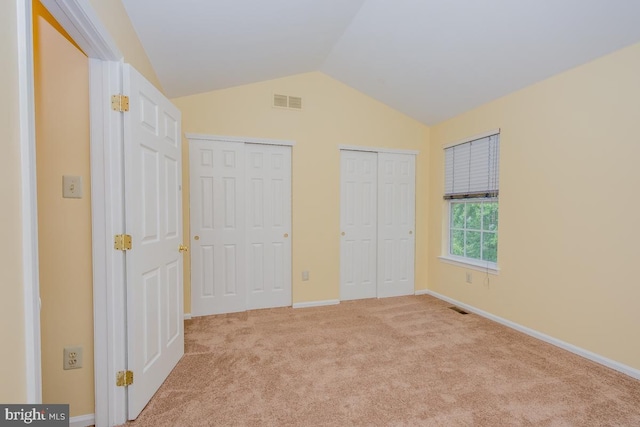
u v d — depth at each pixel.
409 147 4.08
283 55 2.99
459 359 2.31
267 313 3.38
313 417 1.66
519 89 2.83
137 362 1.68
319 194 3.69
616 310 2.13
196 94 3.25
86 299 1.62
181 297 2.33
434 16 2.34
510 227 2.95
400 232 4.09
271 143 3.50
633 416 1.67
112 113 1.60
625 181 2.08
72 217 1.59
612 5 1.81
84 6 1.21
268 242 3.56
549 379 2.03
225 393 1.88
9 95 0.81
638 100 2.00
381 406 1.75
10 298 0.82
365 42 2.91
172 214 2.17
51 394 1.59
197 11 1.98
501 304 3.05
